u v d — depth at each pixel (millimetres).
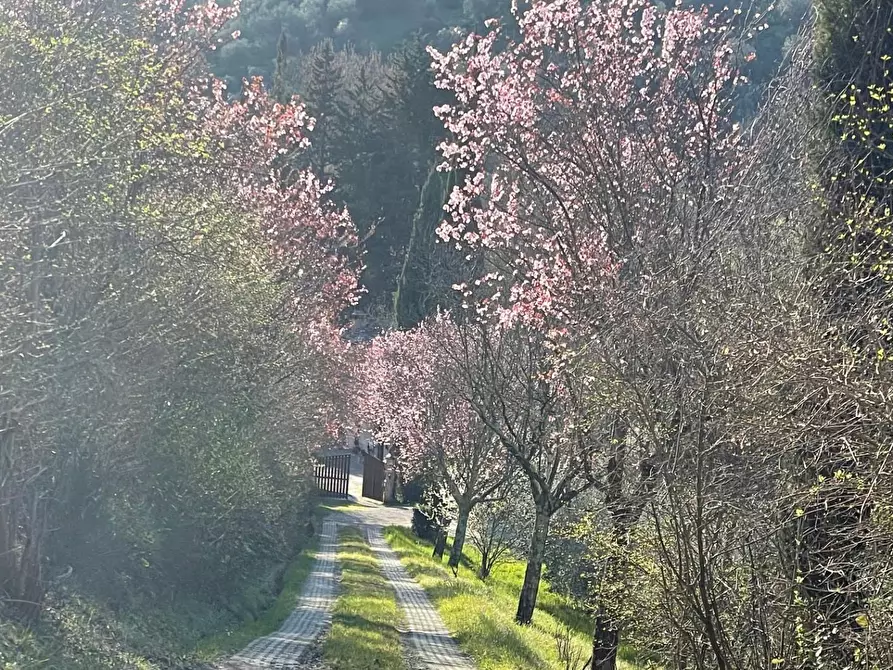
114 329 11414
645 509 10383
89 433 12109
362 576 28812
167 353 13438
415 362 35781
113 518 14609
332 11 114125
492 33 17641
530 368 20078
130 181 10820
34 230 10062
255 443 18609
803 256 10023
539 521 21297
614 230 14734
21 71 9672
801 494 7906
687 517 8898
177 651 13703
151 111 11414
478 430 31359
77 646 10938
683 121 15703
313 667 14594
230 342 15703
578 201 15828
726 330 8484
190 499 16562
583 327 12586
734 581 9742
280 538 29594
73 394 11125
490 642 18219
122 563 15594
